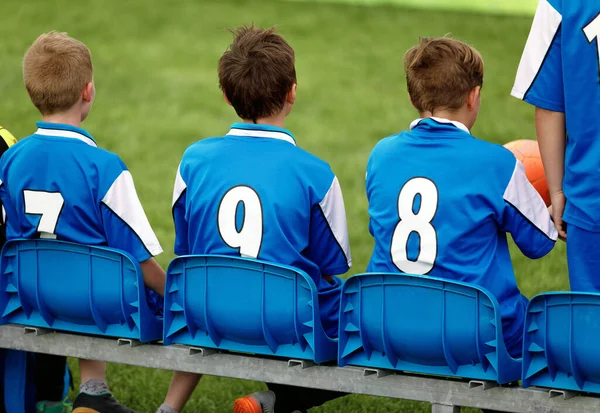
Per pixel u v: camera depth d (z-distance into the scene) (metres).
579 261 10.52
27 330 11.61
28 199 11.50
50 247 11.19
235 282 10.43
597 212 10.27
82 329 11.39
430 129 10.72
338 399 14.81
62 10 55.72
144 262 11.52
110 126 37.16
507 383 9.79
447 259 10.34
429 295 9.72
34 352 12.68
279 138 11.24
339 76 45.44
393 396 10.09
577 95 10.34
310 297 10.14
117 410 12.03
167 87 43.16
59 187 11.35
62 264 11.16
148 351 11.05
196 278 10.66
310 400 11.64
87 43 50.38
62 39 11.91
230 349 10.80
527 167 12.45
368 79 44.97
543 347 9.40
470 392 9.74
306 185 11.02
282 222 10.83
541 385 9.56
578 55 10.29
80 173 11.34
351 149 34.28
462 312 9.59
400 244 10.58
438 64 10.92
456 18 55.56
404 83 44.38
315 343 10.13
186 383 11.94
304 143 35.09
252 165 11.03
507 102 38.94
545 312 9.31
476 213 10.31
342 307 10.19
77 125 11.89
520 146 12.66
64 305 11.22
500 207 10.33
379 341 10.08
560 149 10.81
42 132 11.58
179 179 11.58
